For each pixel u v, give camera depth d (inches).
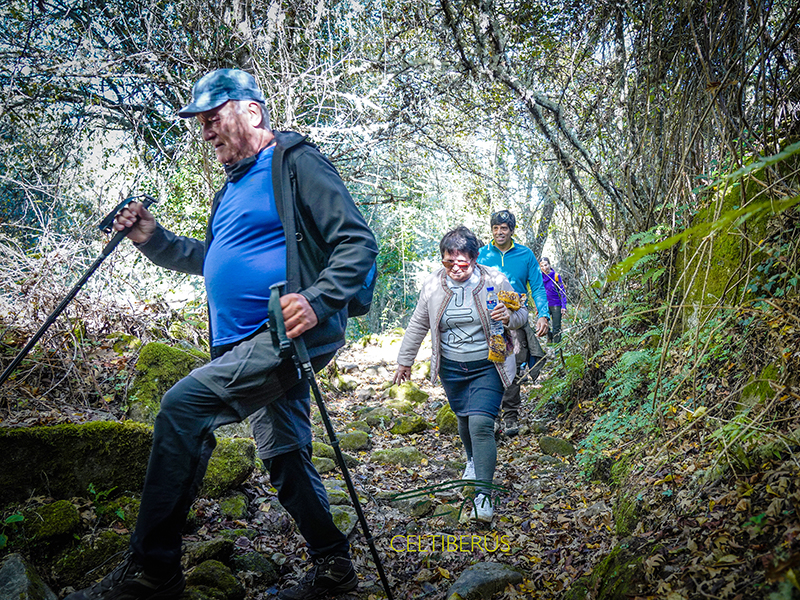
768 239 122.7
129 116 244.2
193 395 79.0
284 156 88.4
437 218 503.2
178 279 228.4
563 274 209.6
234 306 88.2
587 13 193.6
